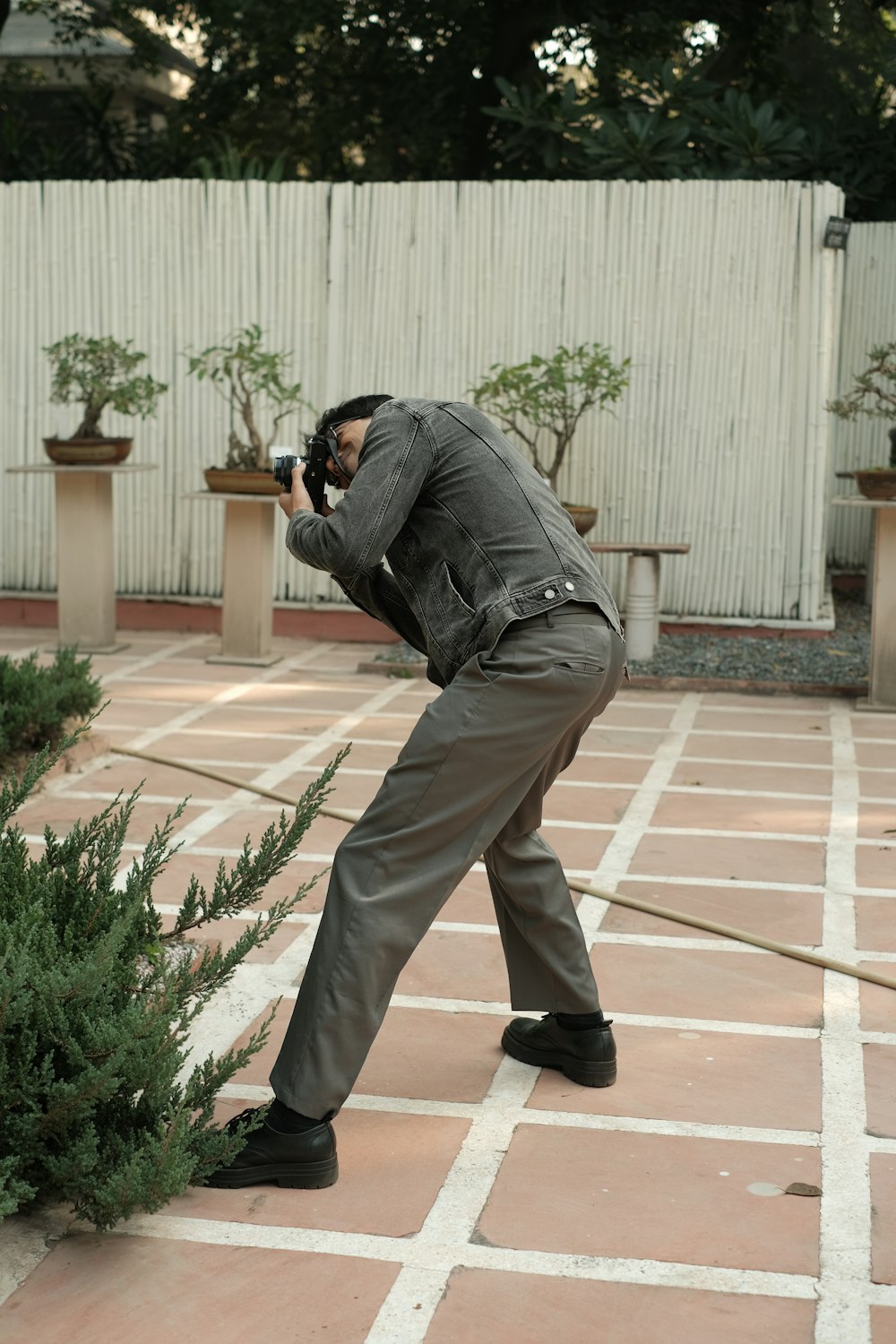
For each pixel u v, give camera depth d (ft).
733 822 17.19
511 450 9.46
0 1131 8.27
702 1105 9.98
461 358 29.81
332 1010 8.75
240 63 51.52
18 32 59.77
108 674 26.53
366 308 29.96
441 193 29.30
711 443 29.01
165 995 8.55
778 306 28.22
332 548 8.86
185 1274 7.95
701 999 11.86
